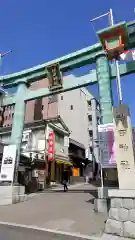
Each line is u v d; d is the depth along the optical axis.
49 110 33.44
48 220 7.86
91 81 13.41
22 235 6.25
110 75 12.33
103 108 11.38
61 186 24.31
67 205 10.45
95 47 13.16
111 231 5.93
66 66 14.35
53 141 24.45
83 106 42.44
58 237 6.04
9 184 12.52
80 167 35.75
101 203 8.73
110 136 9.65
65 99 36.69
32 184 18.70
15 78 16.34
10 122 34.56
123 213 5.88
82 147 36.97
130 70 11.92
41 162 22.27
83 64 13.98
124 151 6.55
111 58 10.66
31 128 24.98
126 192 5.96
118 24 10.10
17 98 15.64
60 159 27.09
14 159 13.05
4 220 8.14
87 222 7.31
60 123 28.67
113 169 9.46
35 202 11.98
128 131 6.72
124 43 10.71
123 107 7.05
